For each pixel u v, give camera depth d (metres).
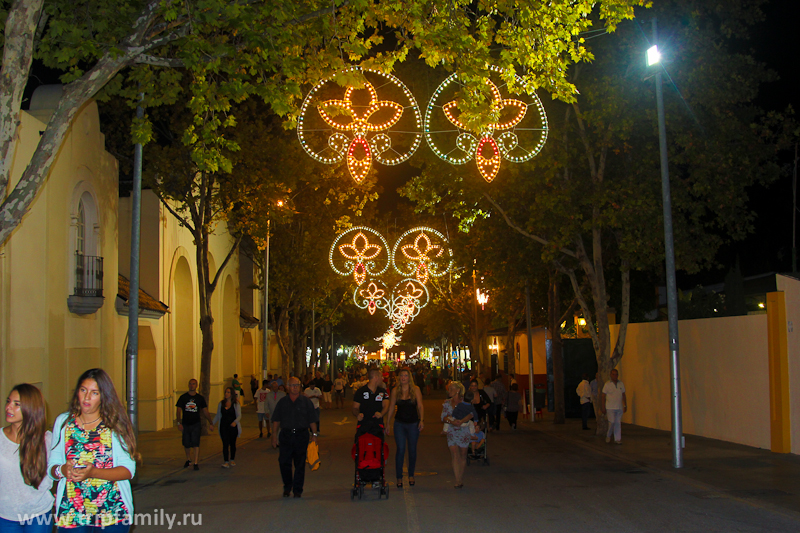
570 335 41.69
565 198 19.05
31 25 8.62
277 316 50.12
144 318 24.52
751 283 31.70
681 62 18.91
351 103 13.14
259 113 23.30
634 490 11.50
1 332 14.98
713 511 9.62
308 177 23.64
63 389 18.09
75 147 19.05
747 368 16.58
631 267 20.69
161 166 21.58
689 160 19.12
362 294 43.25
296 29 11.81
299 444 11.73
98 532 5.07
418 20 11.77
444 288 48.38
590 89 18.86
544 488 11.94
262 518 9.88
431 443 20.62
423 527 8.99
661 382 21.55
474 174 20.38
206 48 11.18
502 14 13.32
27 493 5.73
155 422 25.69
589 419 28.50
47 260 17.28
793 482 11.71
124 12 11.63
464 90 12.59
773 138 19.72
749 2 18.97
